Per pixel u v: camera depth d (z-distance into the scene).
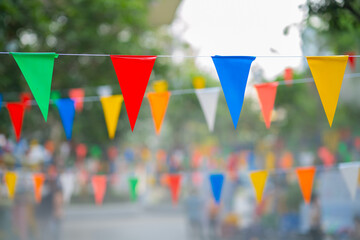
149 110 14.84
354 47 7.18
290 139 16.03
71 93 7.32
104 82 10.93
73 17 10.18
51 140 11.34
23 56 2.95
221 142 26.89
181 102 20.56
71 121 4.49
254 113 22.03
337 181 8.97
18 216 8.49
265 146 18.28
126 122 13.55
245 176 13.22
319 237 7.35
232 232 8.88
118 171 17.09
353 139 12.16
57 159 11.27
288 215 8.31
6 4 6.64
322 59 3.18
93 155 14.48
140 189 16.72
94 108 11.29
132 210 14.29
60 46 10.36
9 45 7.73
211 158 16.41
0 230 8.28
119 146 19.39
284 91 13.73
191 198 10.46
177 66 16.30
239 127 23.27
